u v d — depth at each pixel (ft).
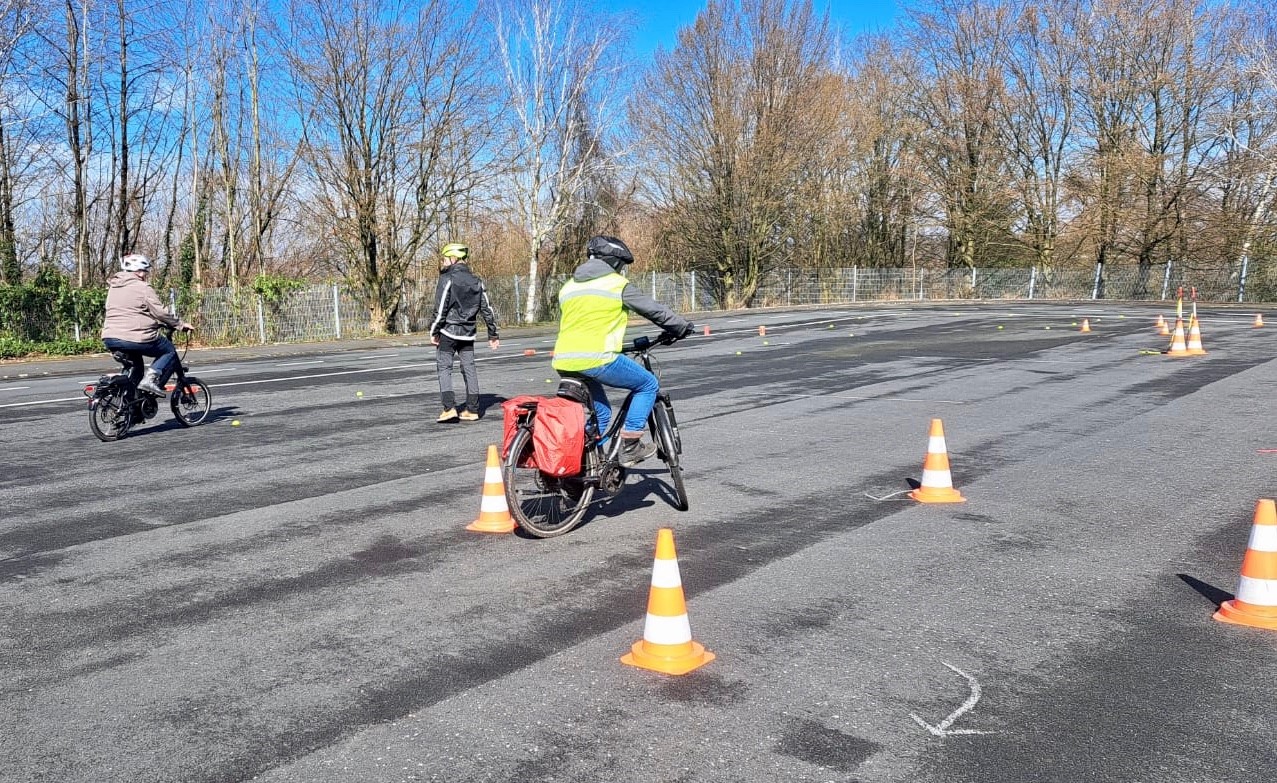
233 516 22.21
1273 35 132.67
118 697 12.76
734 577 17.49
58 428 35.40
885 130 161.38
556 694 12.69
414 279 107.96
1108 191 145.48
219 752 11.25
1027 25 148.97
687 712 12.14
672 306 141.38
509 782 10.50
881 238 170.09
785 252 155.33
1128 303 136.15
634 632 14.89
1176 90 139.13
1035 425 33.12
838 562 18.33
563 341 20.63
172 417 37.65
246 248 117.19
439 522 21.52
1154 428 32.09
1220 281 136.56
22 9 87.20
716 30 135.74
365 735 11.60
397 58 98.12
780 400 40.11
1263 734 11.57
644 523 21.26
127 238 105.29
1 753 11.29
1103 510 22.02
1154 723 11.85
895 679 13.12
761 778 10.55
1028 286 153.38
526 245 130.72
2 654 14.25
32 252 105.60
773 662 13.69
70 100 94.53
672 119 139.54
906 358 56.59
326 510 22.70
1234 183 136.56
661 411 22.04
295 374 54.70
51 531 21.08
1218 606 15.92
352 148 98.27
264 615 15.75
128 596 16.75
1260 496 23.12
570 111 121.49
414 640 14.61
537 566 18.26
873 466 27.07
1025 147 153.58
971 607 15.88
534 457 19.71
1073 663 13.64
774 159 139.03
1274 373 45.98
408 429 34.17
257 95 111.86
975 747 11.25
